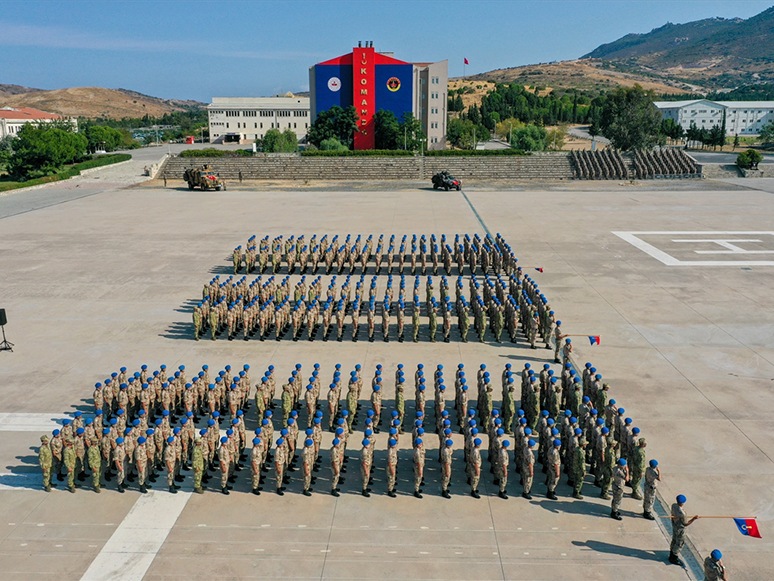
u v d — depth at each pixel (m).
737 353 19.48
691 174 66.19
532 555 10.77
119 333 21.67
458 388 15.31
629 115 86.62
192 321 22.88
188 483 13.09
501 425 15.03
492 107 155.12
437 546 11.02
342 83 99.69
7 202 51.00
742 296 25.12
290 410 15.27
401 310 21.05
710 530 11.36
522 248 33.31
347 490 12.84
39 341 20.89
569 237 36.03
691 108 155.88
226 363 19.14
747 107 154.50
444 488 12.46
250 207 47.59
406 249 33.59
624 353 19.56
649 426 15.03
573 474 12.49
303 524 11.66
